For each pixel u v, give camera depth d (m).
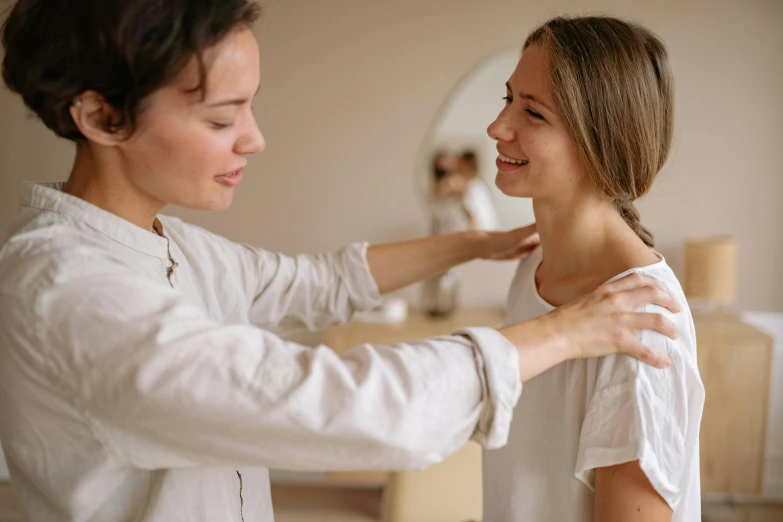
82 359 0.73
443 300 3.16
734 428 2.90
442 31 3.21
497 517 1.14
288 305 1.24
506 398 0.76
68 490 0.82
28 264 0.78
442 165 3.29
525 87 1.00
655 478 0.87
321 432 0.71
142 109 0.77
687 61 3.20
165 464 0.78
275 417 0.70
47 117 0.79
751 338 2.86
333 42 3.22
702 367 2.89
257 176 3.32
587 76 0.95
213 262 1.11
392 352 0.76
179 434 0.73
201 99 0.76
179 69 0.74
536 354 0.80
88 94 0.77
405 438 0.72
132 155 0.81
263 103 3.27
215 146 0.80
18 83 0.78
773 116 3.22
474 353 0.77
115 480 0.84
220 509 0.92
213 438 0.73
